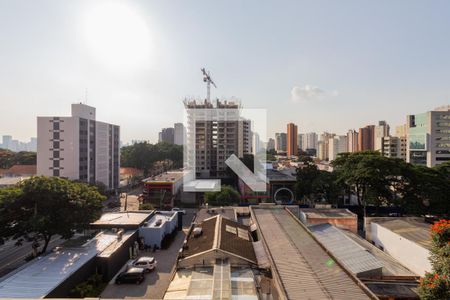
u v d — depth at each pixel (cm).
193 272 2002
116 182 8331
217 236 2448
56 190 2836
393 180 4519
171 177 6938
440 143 8038
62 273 2227
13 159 9475
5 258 3106
